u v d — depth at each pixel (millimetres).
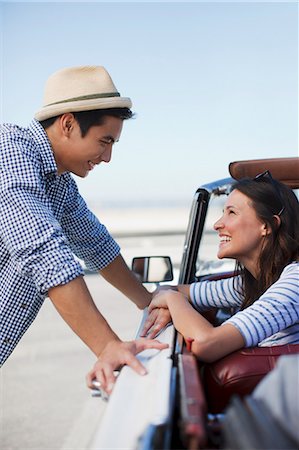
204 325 1973
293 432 1052
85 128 2230
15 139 2197
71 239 2705
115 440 1225
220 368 1880
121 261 2760
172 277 2793
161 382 1460
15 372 6730
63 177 2461
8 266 2279
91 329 1986
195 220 2779
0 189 2123
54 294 2029
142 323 2311
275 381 1116
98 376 1774
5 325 2301
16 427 5016
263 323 1986
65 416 5277
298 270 2135
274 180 2309
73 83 2213
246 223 2285
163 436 1197
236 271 2471
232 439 1031
